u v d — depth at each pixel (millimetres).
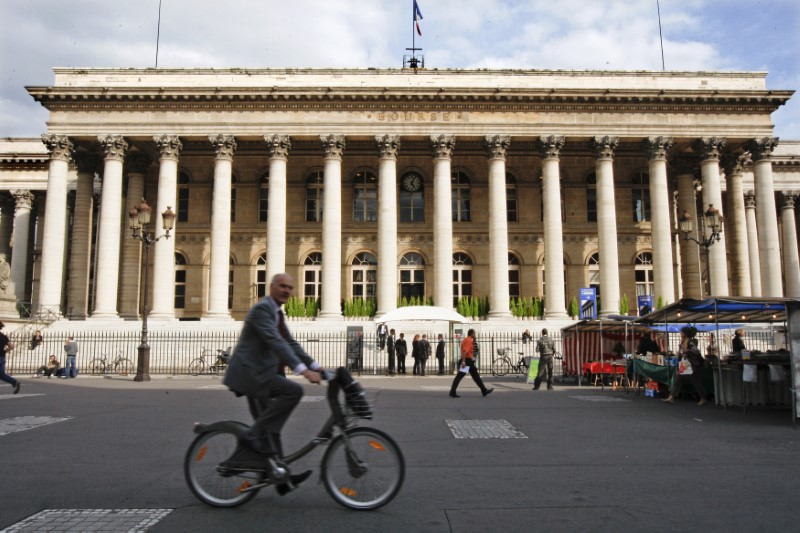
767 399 16109
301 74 37906
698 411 15109
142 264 40906
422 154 42344
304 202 41906
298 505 6516
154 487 7238
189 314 40656
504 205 36688
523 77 38344
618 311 35906
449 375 29891
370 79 37938
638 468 8336
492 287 36156
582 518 6031
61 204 36562
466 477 7777
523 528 5723
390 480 6375
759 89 37906
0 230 49188
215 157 36781
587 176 42625
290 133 37000
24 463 8578
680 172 41000
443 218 36344
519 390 21453
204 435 6562
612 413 14523
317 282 41281
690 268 40062
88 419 13031
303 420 12773
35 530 5641
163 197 36312
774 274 36438
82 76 37625
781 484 7441
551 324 34938
